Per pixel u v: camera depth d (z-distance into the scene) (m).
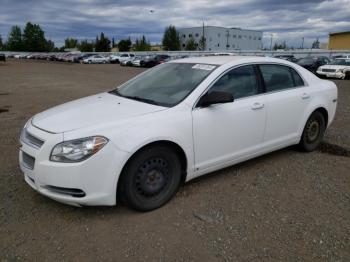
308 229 3.03
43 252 2.70
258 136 4.16
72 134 2.95
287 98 4.43
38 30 107.56
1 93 12.20
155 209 3.37
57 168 2.90
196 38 110.69
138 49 97.56
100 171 2.96
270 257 2.64
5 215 3.23
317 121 5.07
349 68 20.03
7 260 2.59
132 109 3.43
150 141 3.15
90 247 2.77
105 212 3.31
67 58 55.78
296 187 3.89
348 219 3.20
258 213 3.31
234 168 4.45
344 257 2.64
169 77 4.12
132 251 2.72
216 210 3.36
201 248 2.75
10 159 4.73
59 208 3.38
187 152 3.48
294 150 5.19
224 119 3.73
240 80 4.02
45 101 10.34
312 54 44.53
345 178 4.16
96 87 14.59
